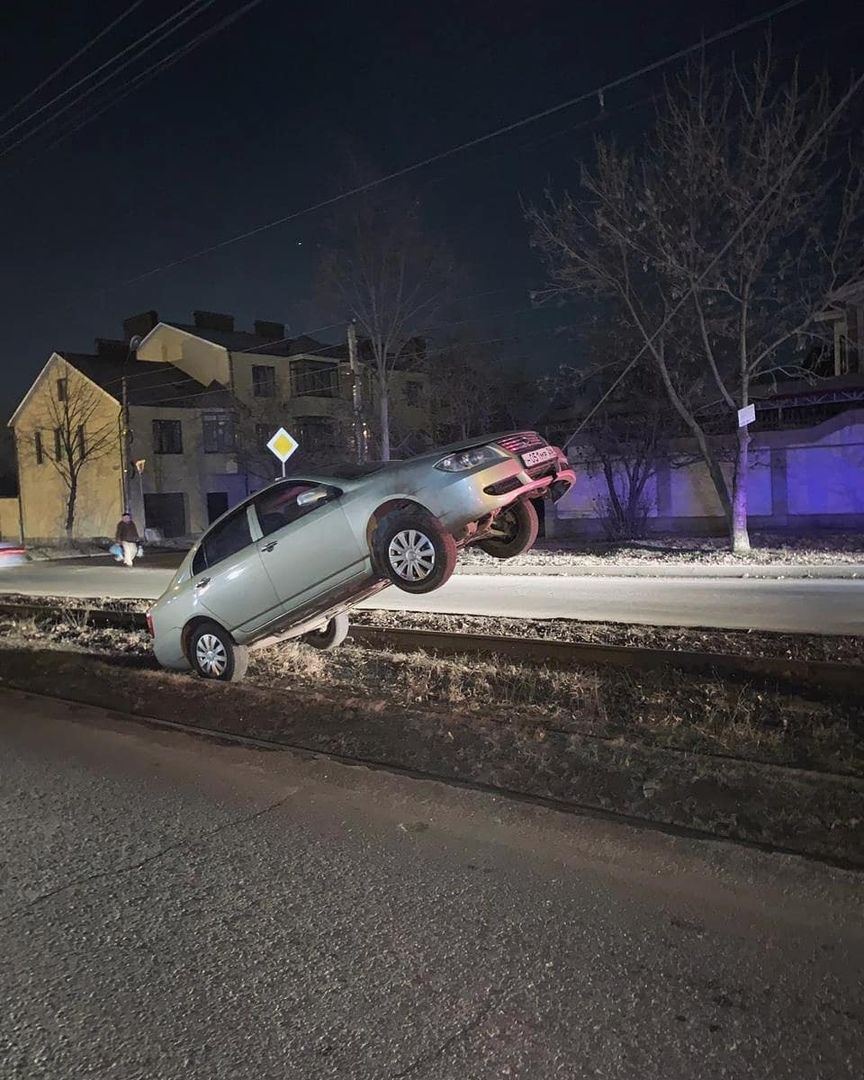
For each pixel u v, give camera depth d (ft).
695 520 84.17
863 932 11.98
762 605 40.75
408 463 24.97
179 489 144.46
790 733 21.31
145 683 28.66
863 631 32.50
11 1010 11.04
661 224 59.00
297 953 12.07
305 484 26.91
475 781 18.28
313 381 156.04
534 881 13.91
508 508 27.63
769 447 79.66
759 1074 9.25
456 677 27.61
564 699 25.36
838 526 77.61
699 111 57.52
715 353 70.64
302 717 23.25
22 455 162.40
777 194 57.98
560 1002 10.66
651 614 39.37
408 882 14.06
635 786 17.15
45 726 25.25
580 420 92.53
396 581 24.73
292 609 26.78
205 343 149.79
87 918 13.38
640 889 13.48
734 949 11.71
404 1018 10.49
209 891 14.07
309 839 15.98
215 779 19.53
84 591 67.05
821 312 65.57
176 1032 10.43
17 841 16.57
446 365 114.73
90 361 148.87
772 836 14.89
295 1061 9.80
